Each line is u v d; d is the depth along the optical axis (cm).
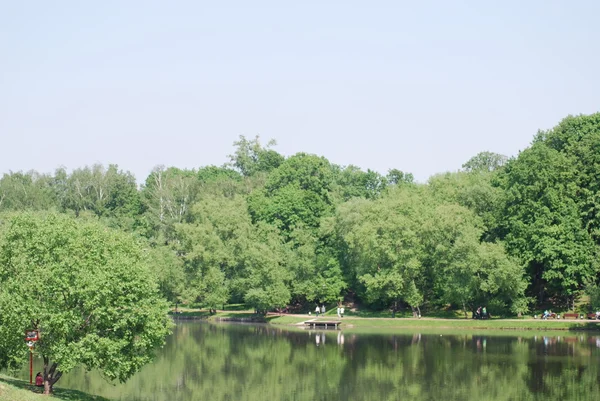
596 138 12975
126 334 5609
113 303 5631
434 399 6988
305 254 14875
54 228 5866
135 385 7706
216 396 7219
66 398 5622
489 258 12131
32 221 5988
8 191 18688
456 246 12344
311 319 13950
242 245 15212
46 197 19200
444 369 8431
